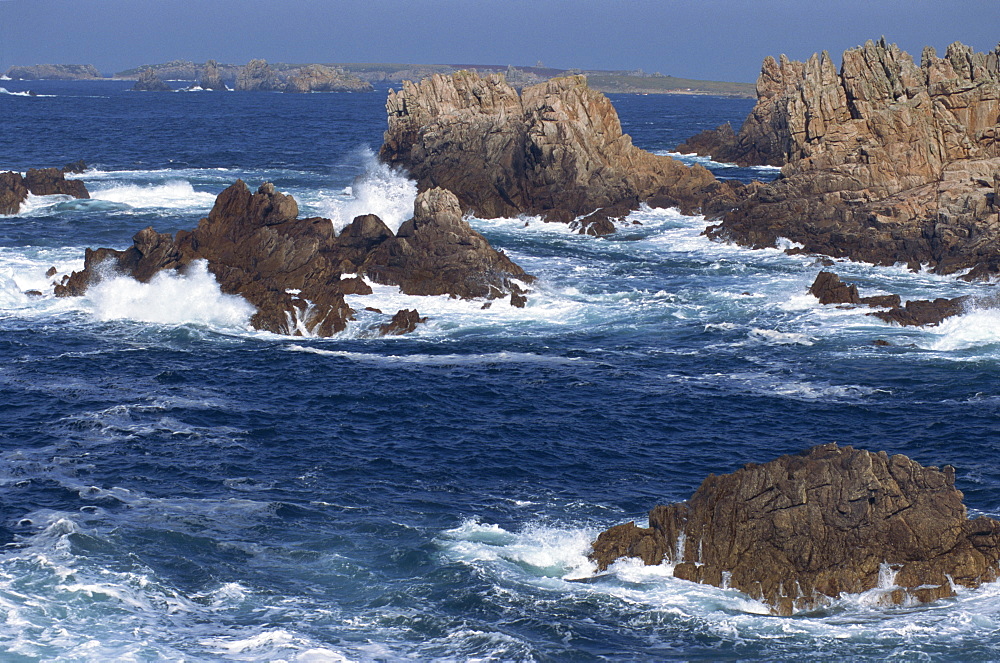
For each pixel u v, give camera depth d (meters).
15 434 49.50
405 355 63.50
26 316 69.00
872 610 34.25
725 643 32.50
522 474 46.06
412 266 78.62
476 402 55.34
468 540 39.50
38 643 31.84
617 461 47.50
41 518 40.62
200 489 44.00
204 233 76.25
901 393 56.50
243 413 53.09
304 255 74.69
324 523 41.00
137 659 31.23
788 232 95.12
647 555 37.25
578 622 33.75
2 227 96.06
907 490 36.28
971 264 83.44
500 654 31.97
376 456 47.94
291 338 67.06
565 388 57.56
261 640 32.41
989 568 35.31
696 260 90.00
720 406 54.66
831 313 72.50
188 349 63.75
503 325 70.19
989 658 31.17
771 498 36.25
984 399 55.34
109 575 36.25
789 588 34.94
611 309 74.19
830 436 50.53
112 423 51.12
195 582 36.41
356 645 32.53
